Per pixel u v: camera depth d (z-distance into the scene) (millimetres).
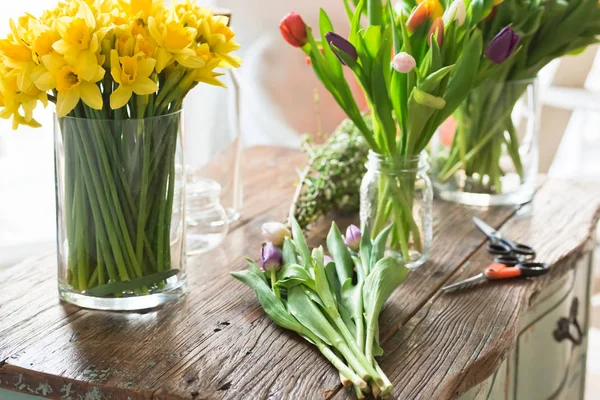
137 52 1229
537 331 1574
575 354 1764
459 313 1355
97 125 1257
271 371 1207
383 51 1387
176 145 1317
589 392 2293
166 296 1361
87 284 1335
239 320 1326
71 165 1285
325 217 1692
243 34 2295
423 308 1368
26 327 1304
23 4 2359
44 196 2746
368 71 1426
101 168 1275
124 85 1229
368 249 1381
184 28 1260
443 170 1772
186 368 1213
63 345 1263
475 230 1644
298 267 1312
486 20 1626
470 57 1403
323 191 1630
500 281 1454
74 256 1329
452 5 1394
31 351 1249
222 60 1352
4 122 2697
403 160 1453
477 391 1318
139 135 1271
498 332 1305
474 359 1238
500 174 1743
